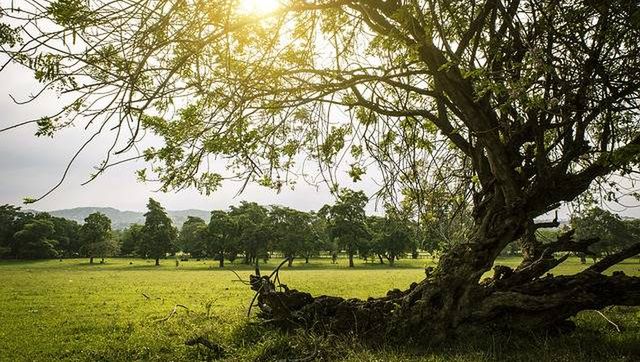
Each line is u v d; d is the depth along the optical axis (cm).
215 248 11419
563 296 910
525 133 953
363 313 1002
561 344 833
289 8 618
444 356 803
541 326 928
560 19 759
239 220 11631
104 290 3394
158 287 3672
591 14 743
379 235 9431
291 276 5616
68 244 16225
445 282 946
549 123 891
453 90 874
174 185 680
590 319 1156
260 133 869
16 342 1314
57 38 381
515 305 920
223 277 5591
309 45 744
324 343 923
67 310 2119
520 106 814
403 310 967
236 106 637
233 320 1398
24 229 14275
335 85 802
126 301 2530
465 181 1162
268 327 1138
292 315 1091
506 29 878
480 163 1030
